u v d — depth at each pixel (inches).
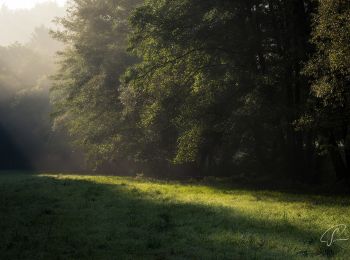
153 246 391.2
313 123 836.0
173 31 1042.1
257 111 996.6
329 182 1151.0
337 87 714.2
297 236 429.4
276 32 1032.2
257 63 1119.0
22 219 512.4
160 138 1496.1
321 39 790.5
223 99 1071.0
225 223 494.6
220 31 1030.4
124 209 596.4
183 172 1626.5
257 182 1120.8
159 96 1151.0
